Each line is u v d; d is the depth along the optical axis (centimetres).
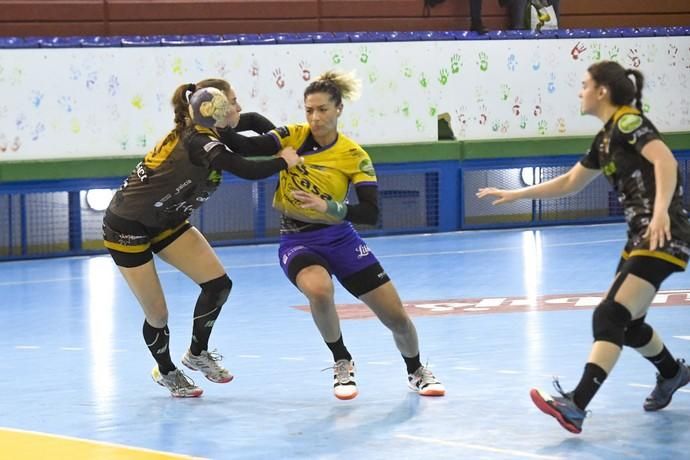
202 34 2114
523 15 2277
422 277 1609
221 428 817
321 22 2194
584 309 1312
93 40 1897
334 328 884
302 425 821
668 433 778
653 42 2255
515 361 1031
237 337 1193
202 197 888
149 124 1936
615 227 2186
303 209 866
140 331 1240
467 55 2141
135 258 889
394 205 2109
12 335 1235
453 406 867
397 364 1032
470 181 2166
